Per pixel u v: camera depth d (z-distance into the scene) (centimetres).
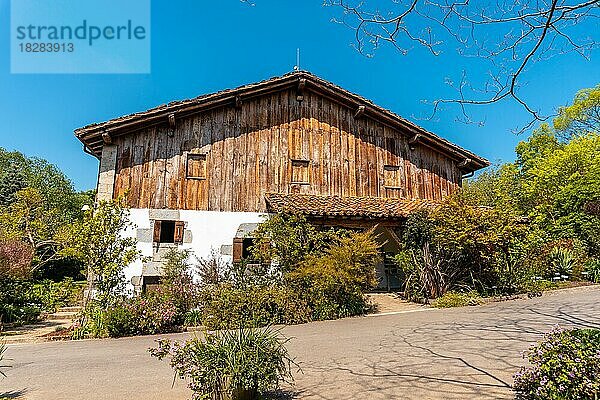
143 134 1371
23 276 1322
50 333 1037
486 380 511
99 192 1288
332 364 618
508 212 1388
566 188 2141
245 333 472
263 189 1451
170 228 1353
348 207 1371
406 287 1370
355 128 1612
